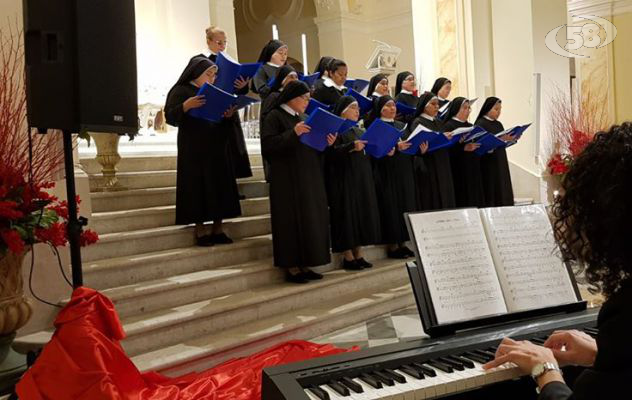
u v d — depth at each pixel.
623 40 9.66
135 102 3.25
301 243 4.82
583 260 1.31
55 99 2.83
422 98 6.38
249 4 13.91
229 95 4.57
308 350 3.61
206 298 4.43
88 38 2.92
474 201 6.59
